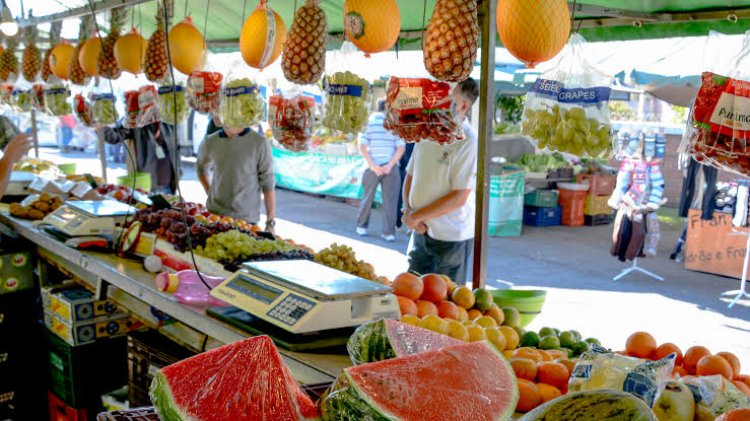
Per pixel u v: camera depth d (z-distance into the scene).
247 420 1.33
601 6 3.68
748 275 7.80
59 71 5.23
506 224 10.27
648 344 2.08
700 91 2.19
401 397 1.29
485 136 3.16
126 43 3.90
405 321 2.29
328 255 2.86
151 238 3.31
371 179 9.39
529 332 2.49
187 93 3.80
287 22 5.58
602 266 8.34
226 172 5.09
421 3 4.16
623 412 1.16
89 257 3.42
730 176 10.15
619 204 7.83
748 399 1.66
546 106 2.67
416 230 4.34
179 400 1.33
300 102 3.47
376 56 4.99
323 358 2.16
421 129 2.74
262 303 2.31
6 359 4.04
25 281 4.11
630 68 5.65
